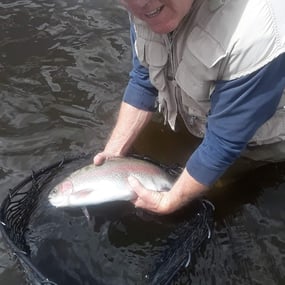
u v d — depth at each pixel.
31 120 1.28
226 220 1.07
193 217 1.00
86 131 1.25
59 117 1.28
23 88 1.36
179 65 0.93
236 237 1.04
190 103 1.01
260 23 0.80
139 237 1.00
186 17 0.86
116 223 1.02
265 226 1.06
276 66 0.82
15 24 1.57
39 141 1.23
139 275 0.95
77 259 0.97
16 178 1.14
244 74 0.83
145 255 0.97
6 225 0.92
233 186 1.12
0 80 1.39
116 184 0.95
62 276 0.94
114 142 1.09
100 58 1.45
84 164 1.08
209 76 0.86
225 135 0.88
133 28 1.01
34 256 0.96
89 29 1.54
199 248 0.99
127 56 1.45
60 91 1.35
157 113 1.23
